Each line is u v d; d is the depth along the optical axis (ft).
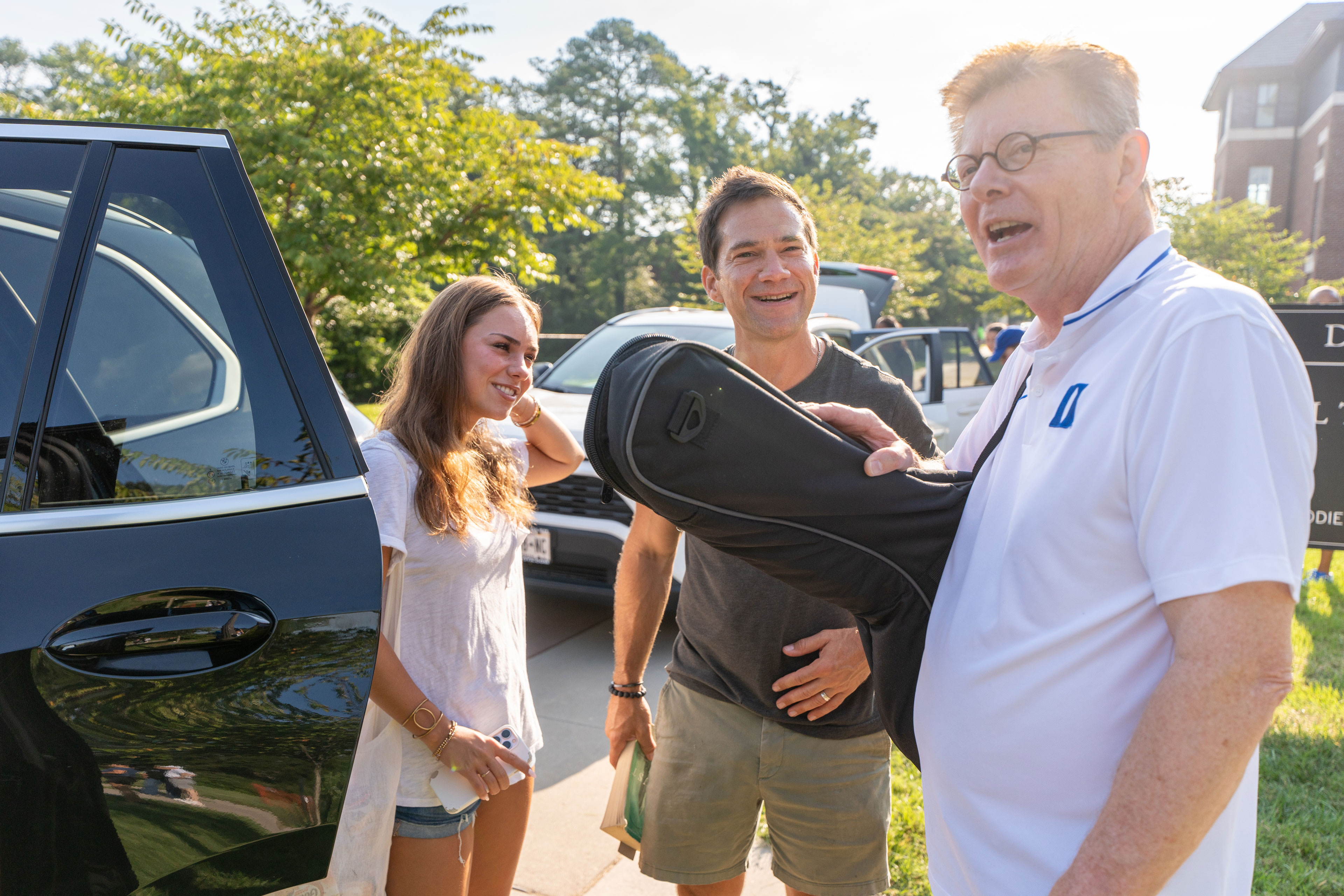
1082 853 2.99
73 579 3.75
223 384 4.31
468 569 5.66
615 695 6.86
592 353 19.02
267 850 3.94
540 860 8.80
